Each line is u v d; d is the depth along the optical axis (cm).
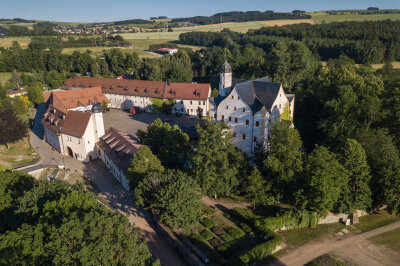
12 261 3203
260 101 7069
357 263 4428
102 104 12012
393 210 5550
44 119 9369
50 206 3872
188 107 11506
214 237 4853
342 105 6625
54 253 3334
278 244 4625
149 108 12112
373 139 5675
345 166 5256
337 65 11644
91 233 3303
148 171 5481
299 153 5488
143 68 15125
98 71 18112
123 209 5744
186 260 4494
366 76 8456
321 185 4881
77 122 7931
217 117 7544
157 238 4978
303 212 5175
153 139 6838
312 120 8800
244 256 4234
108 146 7475
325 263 4391
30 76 16450
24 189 5412
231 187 5572
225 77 8088
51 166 7656
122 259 3331
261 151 6303
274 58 11375
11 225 4125
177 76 14488
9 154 8550
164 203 4522
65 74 18325
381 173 5262
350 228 5234
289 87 10888
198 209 4762
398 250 4697
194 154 5653
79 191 4381
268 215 5419
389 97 6862
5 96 12850
